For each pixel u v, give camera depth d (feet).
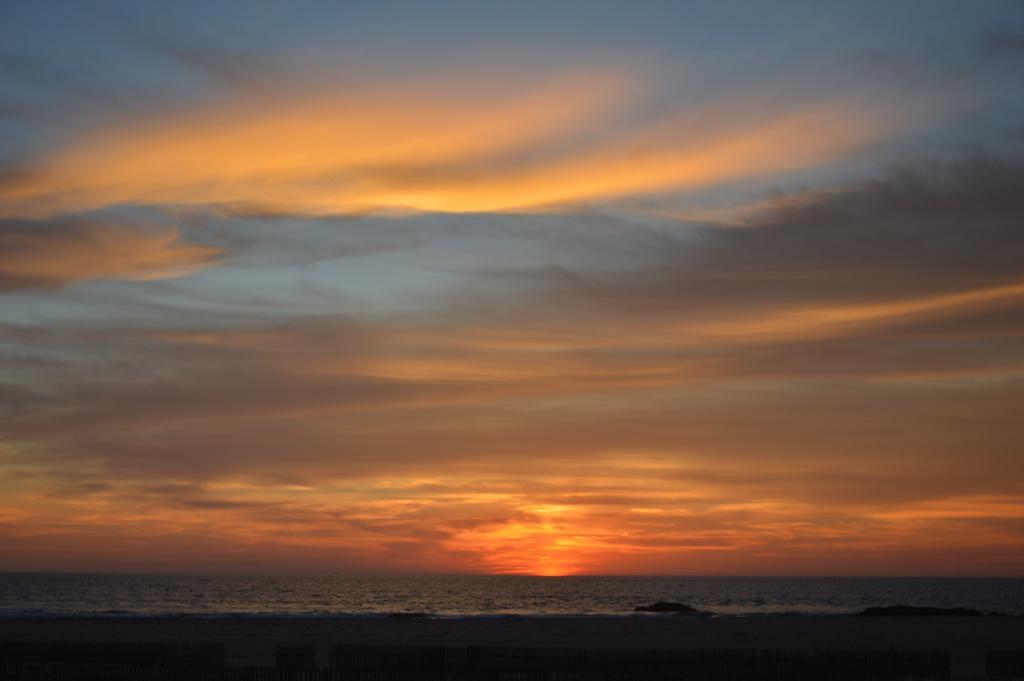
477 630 212.64
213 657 132.46
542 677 118.83
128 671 114.52
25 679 110.01
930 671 126.52
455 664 125.08
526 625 234.17
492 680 117.70
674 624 238.89
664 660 122.42
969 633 208.74
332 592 611.47
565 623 245.04
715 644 175.52
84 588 628.28
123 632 195.21
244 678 111.96
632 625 235.20
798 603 483.10
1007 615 297.94
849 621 256.93
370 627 221.25
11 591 559.38
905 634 204.03
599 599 523.29
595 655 130.62
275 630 207.62
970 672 131.23
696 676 119.14
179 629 206.39
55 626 211.61
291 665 123.65
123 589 616.39
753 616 290.56
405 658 126.93
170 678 111.75
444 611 376.89
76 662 128.36
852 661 124.47
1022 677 125.29
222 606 400.06
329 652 155.74
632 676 118.32
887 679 122.21
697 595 611.47
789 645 174.19
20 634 187.11
